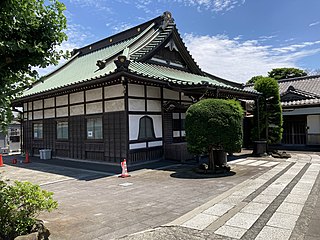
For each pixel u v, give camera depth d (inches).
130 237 143.1
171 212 185.2
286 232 142.9
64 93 509.4
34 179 328.5
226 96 522.3
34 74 135.0
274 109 520.7
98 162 450.3
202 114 322.3
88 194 243.9
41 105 597.6
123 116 406.6
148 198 223.5
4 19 119.0
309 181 269.4
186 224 159.0
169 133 478.3
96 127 459.5
